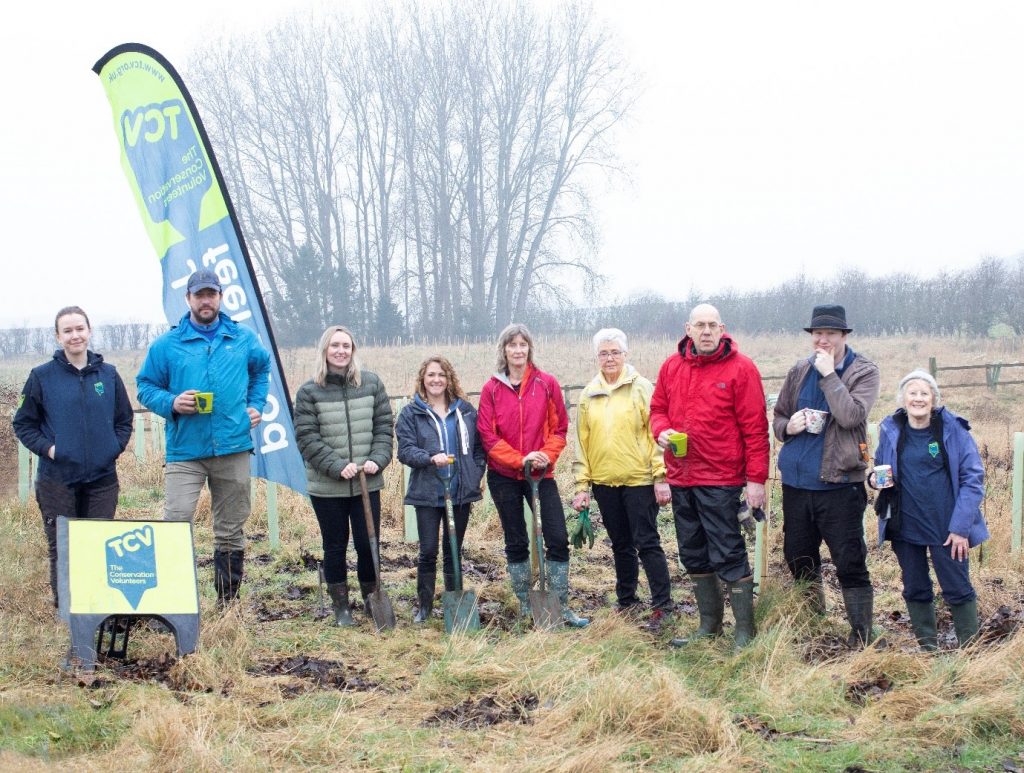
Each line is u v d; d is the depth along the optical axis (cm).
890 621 611
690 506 577
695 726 435
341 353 613
